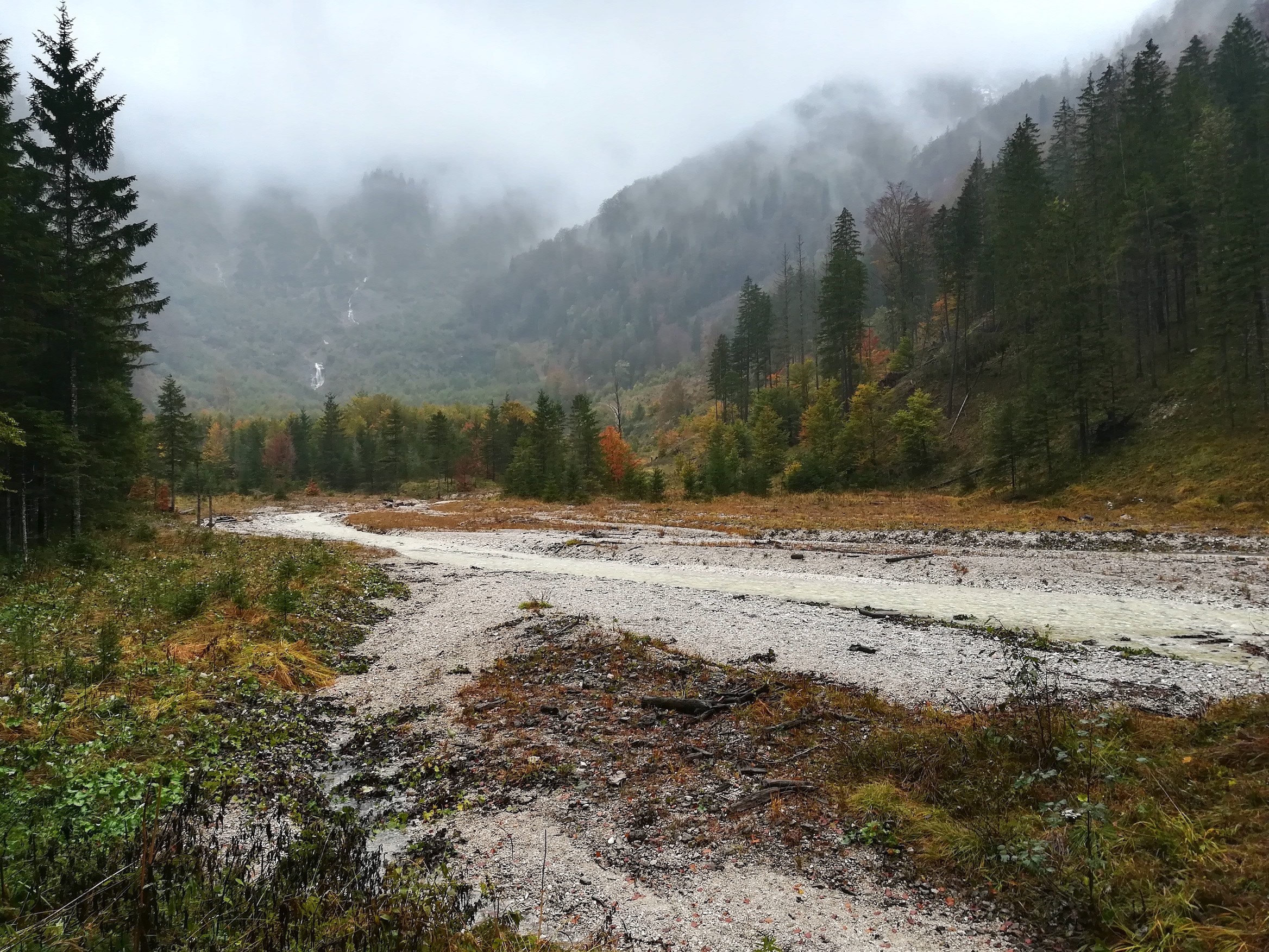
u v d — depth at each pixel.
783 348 120.69
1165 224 53.19
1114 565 23.19
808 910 5.57
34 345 23.20
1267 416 39.78
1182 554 24.91
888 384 82.44
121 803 6.55
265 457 120.81
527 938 5.01
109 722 8.68
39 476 23.25
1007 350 67.00
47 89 23.94
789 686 11.16
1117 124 70.94
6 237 20.25
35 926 4.07
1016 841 6.09
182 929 4.39
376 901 5.12
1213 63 78.31
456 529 47.56
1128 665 12.15
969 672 11.86
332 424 113.94
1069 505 41.78
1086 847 5.66
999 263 66.62
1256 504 32.66
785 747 8.81
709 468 71.81
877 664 12.47
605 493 75.88
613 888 5.95
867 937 5.21
